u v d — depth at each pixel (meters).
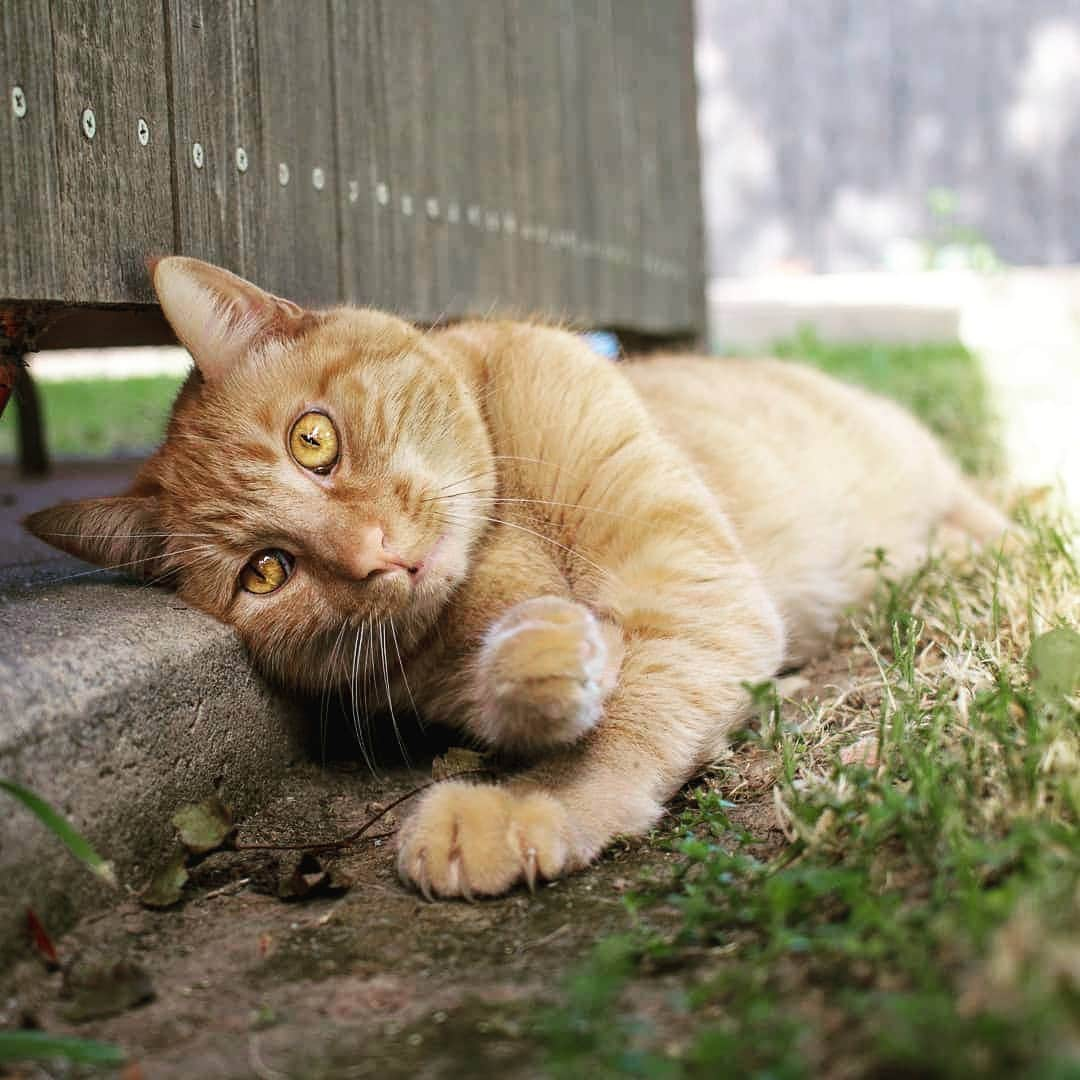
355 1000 0.31
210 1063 0.28
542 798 0.38
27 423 0.86
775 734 0.41
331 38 0.58
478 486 0.48
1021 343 1.57
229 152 0.51
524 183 0.81
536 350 0.51
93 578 0.49
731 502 0.55
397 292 0.65
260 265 0.53
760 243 2.74
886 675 0.46
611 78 0.98
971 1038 0.24
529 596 0.48
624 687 0.43
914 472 0.68
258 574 0.45
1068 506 0.69
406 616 0.45
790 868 0.34
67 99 0.42
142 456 0.97
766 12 2.64
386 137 0.63
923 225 2.67
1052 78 2.57
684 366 0.67
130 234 0.45
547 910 0.35
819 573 0.58
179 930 0.35
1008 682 0.38
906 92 2.62
